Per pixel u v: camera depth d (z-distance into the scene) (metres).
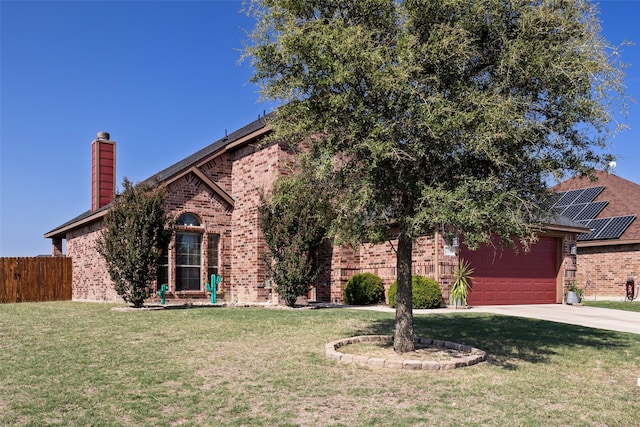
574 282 21.30
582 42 8.12
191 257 19.25
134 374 7.99
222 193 19.86
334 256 19.72
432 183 8.28
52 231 26.83
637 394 7.55
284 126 9.06
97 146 24.88
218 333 11.44
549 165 8.67
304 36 8.02
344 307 17.36
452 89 8.24
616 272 23.39
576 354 10.12
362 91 8.31
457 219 7.49
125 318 13.59
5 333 11.33
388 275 18.59
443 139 7.81
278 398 6.91
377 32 8.41
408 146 8.05
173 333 11.39
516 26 8.47
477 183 7.80
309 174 9.23
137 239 15.76
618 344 11.20
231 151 20.58
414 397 7.05
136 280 15.76
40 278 23.64
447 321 13.91
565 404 6.97
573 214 26.56
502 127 7.53
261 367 8.52
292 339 10.88
